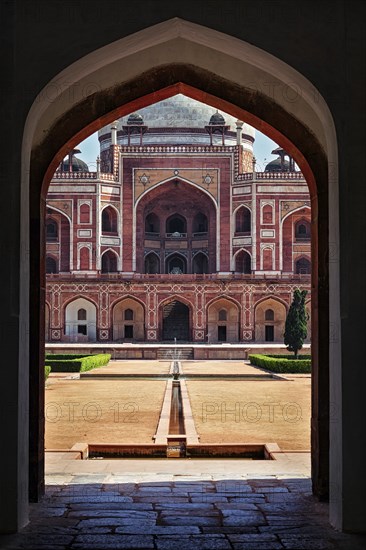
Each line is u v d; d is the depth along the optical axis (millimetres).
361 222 3283
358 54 3334
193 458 5844
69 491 4016
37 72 3314
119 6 3389
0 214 3225
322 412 3895
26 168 3377
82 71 3520
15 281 3225
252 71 3967
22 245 3293
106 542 2977
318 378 3934
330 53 3350
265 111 4230
